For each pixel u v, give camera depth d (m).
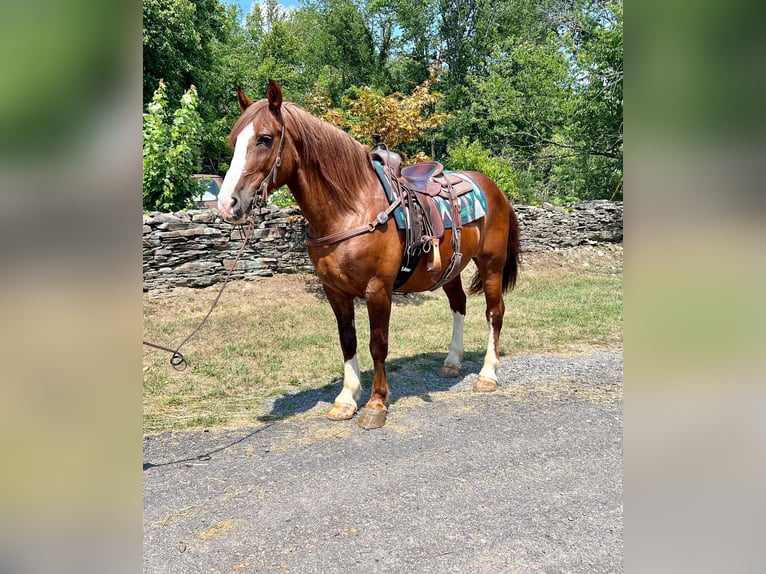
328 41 21.53
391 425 3.07
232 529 2.07
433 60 21.11
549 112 15.79
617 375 3.98
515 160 16.36
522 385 3.77
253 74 20.78
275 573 1.82
